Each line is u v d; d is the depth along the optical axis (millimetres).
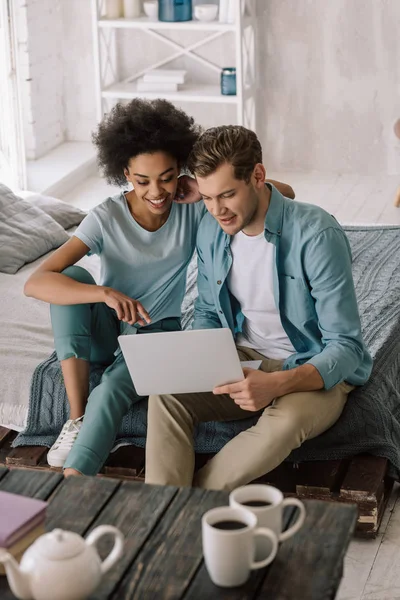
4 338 3283
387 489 2809
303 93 5930
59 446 2730
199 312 2838
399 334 3232
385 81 5793
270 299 2688
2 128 5367
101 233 2797
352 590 2418
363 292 3561
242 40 5570
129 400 2709
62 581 1499
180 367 2490
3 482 1920
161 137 2613
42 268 2764
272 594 1587
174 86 5855
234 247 2666
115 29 6141
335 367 2568
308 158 6090
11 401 3012
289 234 2605
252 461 2430
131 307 2627
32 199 4508
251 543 1588
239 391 2498
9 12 5211
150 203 2705
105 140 2678
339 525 1730
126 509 1819
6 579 1628
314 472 2682
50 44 6145
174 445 2508
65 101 6430
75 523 1785
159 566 1659
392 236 4133
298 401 2516
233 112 6164
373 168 6012
